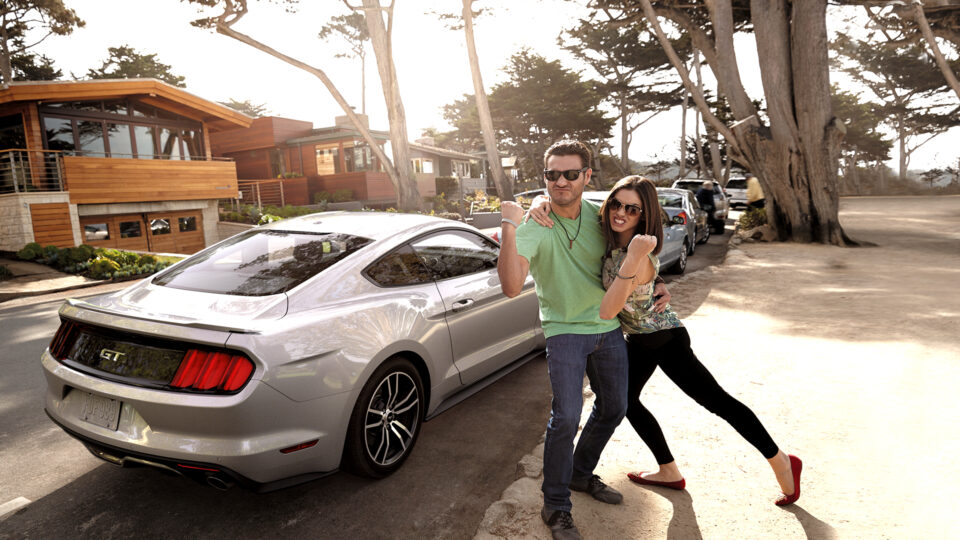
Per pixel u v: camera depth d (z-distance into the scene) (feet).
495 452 10.94
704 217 50.21
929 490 8.57
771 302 22.77
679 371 8.00
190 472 7.76
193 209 68.33
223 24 56.49
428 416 10.91
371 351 9.11
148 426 7.86
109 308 8.71
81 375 8.44
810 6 44.98
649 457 10.15
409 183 69.92
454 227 12.87
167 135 66.54
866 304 21.59
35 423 13.01
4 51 96.37
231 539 8.23
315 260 10.09
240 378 7.63
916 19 52.31
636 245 6.57
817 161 46.52
